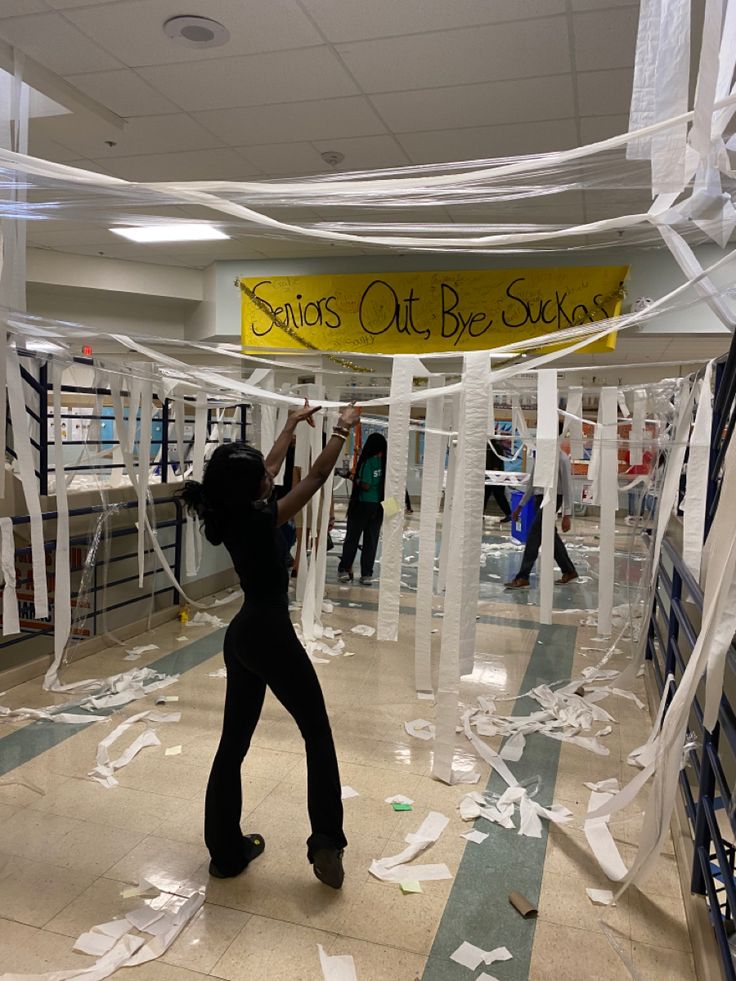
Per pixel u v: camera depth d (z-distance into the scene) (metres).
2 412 2.56
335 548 8.07
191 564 5.06
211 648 4.38
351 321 6.42
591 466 4.68
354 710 3.46
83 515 4.32
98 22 3.17
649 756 2.76
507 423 6.77
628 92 3.66
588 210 3.03
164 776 2.76
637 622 4.49
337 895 2.08
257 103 3.94
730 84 1.08
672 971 1.83
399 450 2.72
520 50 3.30
